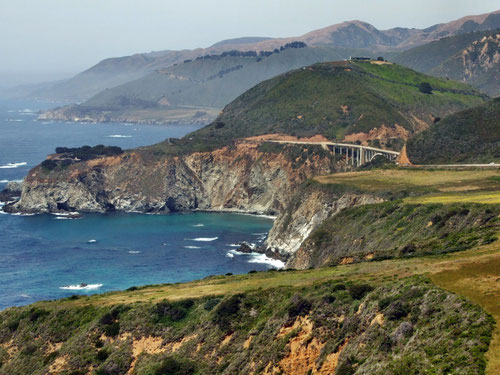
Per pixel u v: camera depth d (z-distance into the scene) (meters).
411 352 57.16
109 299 109.62
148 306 98.31
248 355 77.69
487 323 55.47
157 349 90.12
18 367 97.88
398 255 105.69
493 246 84.44
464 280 65.94
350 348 65.50
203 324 88.62
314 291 82.50
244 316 86.69
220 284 107.94
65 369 92.62
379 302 67.06
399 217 143.38
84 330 98.62
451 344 55.03
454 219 121.06
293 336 73.25
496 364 50.47
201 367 82.31
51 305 110.56
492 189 159.88
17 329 106.56
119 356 91.06
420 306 63.19
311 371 69.38
